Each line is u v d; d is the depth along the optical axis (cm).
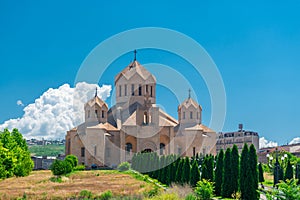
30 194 4397
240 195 3962
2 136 7088
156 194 3912
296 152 12275
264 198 4169
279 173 5216
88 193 4350
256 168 3938
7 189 4944
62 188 5047
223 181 4269
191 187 4428
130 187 4988
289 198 2659
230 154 4306
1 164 5831
